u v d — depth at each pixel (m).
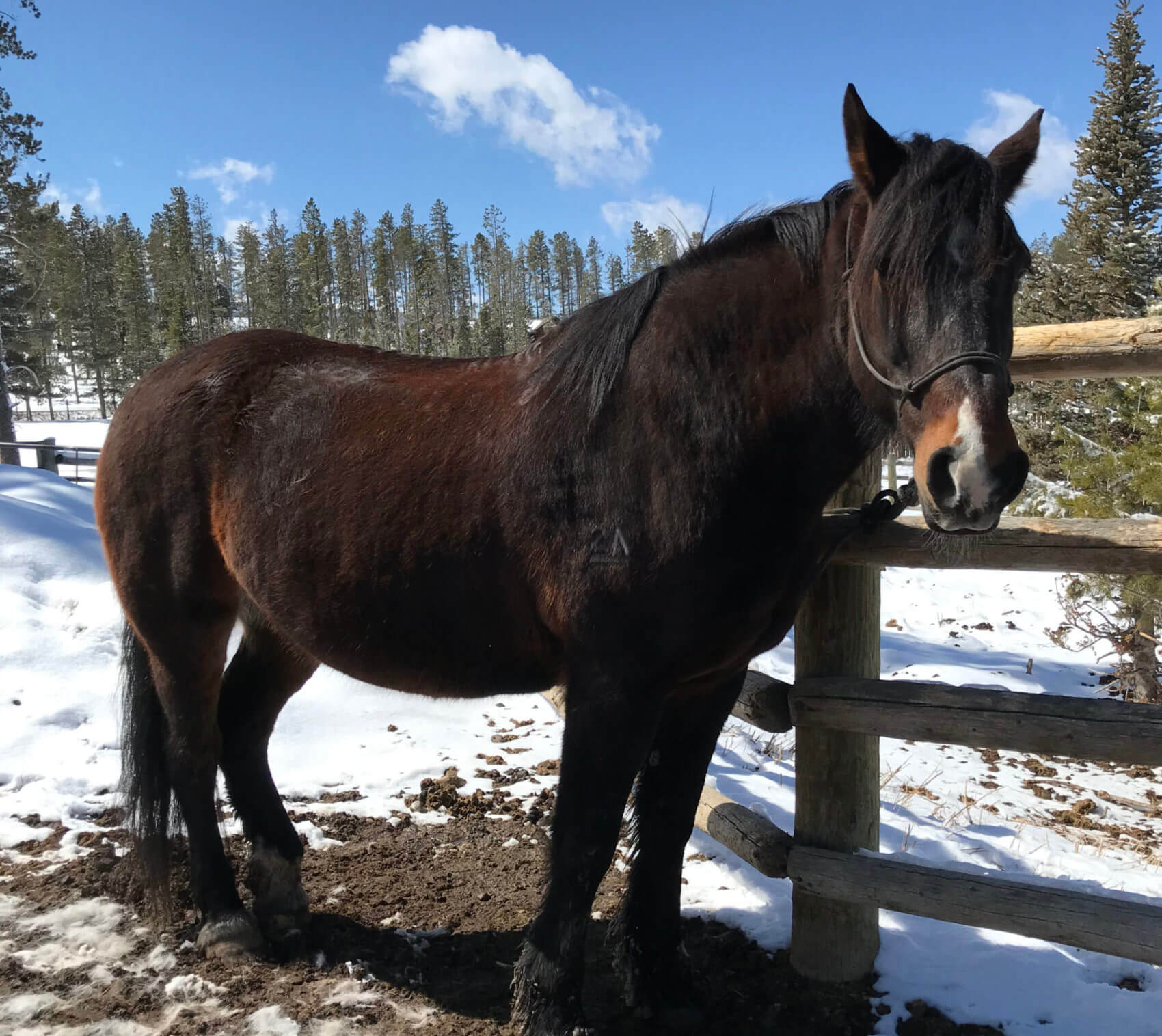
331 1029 2.37
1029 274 1.88
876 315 1.81
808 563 2.21
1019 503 7.90
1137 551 2.08
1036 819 4.27
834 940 2.61
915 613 9.24
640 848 2.53
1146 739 2.07
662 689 2.14
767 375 2.07
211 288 74.88
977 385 1.62
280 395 2.72
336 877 3.30
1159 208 14.57
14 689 4.82
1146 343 2.06
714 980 2.67
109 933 2.86
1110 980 2.68
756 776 4.46
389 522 2.37
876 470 2.59
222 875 2.87
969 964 2.68
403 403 2.53
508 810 3.94
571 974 2.21
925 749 5.49
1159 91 14.52
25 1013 2.40
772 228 2.22
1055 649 8.20
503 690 2.46
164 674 2.89
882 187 1.86
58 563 6.41
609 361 2.21
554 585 2.18
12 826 3.55
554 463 2.19
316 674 5.61
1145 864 3.66
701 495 2.03
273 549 2.58
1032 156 2.01
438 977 2.65
